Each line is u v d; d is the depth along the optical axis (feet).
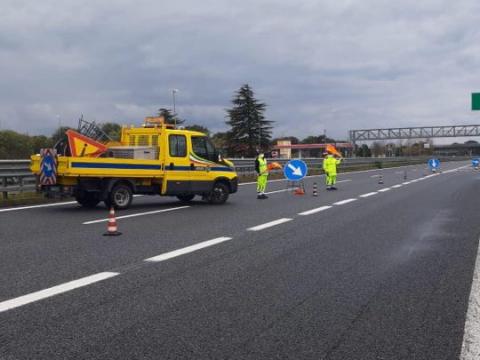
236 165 111.04
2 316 17.97
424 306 19.35
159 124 55.31
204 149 56.44
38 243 31.86
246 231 37.14
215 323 17.37
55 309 18.76
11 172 56.13
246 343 15.58
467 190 77.46
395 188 82.64
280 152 309.63
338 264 26.48
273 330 16.72
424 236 35.14
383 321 17.63
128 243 32.04
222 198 57.77
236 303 19.66
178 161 54.19
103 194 50.03
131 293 20.90
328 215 46.78
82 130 55.06
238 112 299.38
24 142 196.13
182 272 24.53
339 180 108.78
